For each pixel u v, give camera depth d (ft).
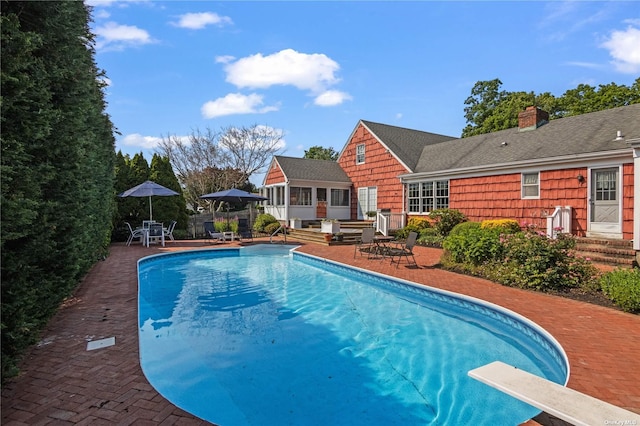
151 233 53.78
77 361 12.92
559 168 39.86
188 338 17.98
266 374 14.16
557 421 9.67
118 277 28.32
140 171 59.11
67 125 14.26
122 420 9.28
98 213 29.71
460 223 47.37
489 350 16.85
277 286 30.07
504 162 44.88
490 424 10.91
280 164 72.59
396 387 13.26
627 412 8.81
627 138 35.88
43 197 13.64
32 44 10.42
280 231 66.69
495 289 24.48
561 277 23.94
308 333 18.88
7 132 10.12
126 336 15.43
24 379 11.54
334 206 74.13
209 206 94.94
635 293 18.61
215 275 34.81
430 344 17.54
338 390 12.99
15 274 10.85
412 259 37.81
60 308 19.70
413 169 60.03
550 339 15.71
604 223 36.27
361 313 22.53
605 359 13.32
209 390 12.84
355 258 39.32
